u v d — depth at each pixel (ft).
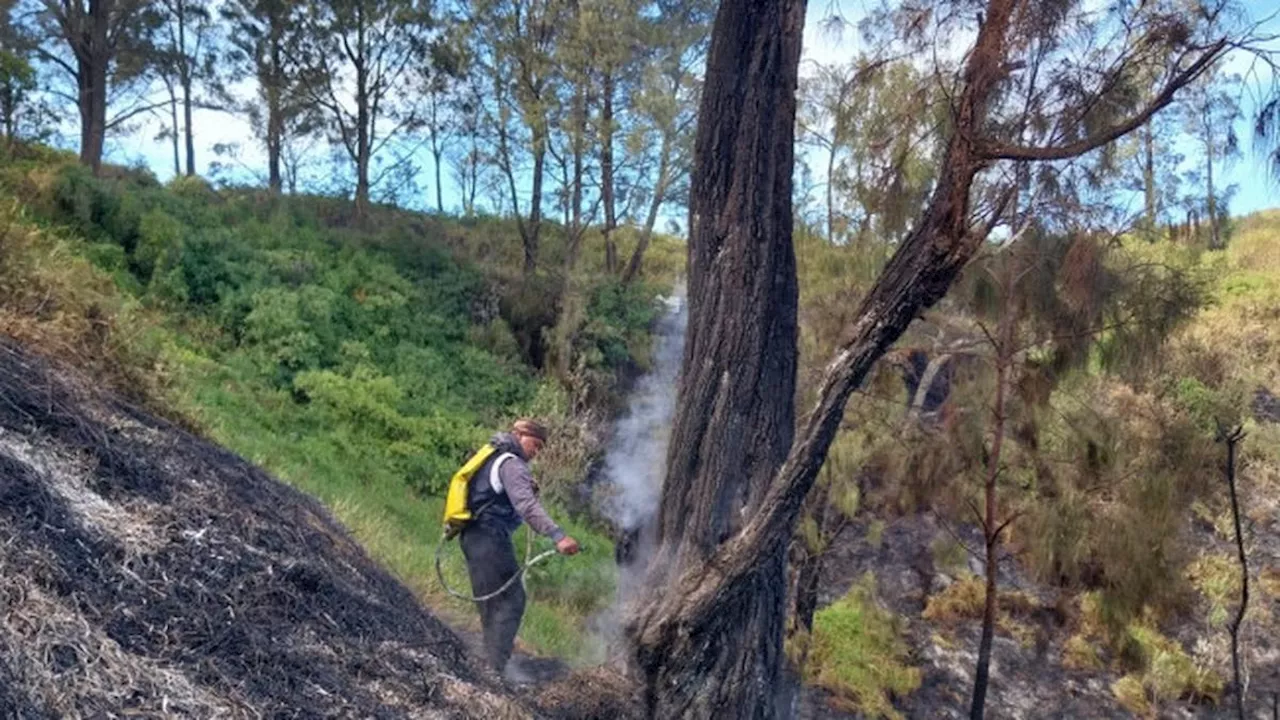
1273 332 63.82
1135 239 27.40
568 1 70.74
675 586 16.74
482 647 20.65
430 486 48.52
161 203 59.16
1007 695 44.88
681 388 17.80
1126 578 30.42
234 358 50.55
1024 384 30.50
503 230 81.51
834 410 15.39
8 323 18.38
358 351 57.36
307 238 67.26
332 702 12.26
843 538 46.85
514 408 59.26
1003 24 14.97
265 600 13.71
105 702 9.86
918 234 15.21
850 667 42.11
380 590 17.87
